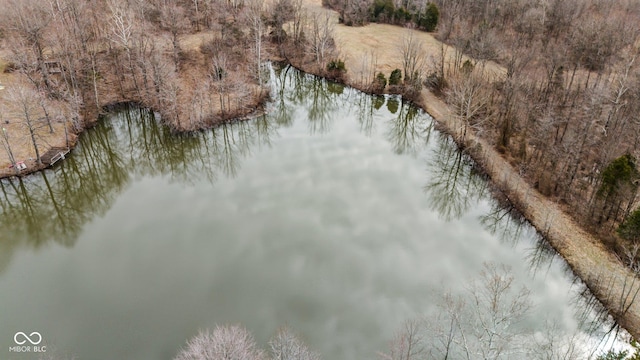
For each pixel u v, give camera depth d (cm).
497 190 5359
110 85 7231
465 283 4088
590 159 5334
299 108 7769
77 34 7050
